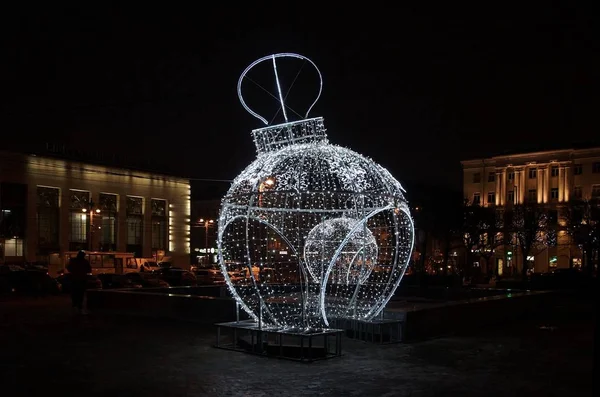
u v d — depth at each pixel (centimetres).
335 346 1071
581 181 6247
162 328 1376
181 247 5366
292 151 1078
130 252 4900
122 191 4938
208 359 991
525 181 6619
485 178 6950
